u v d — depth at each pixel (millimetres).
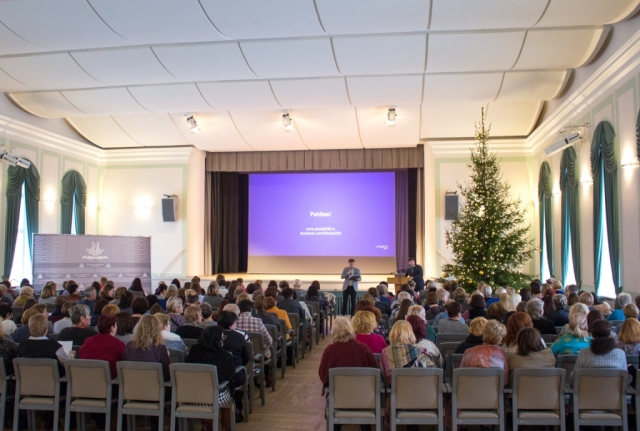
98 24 9047
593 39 9547
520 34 9664
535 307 6285
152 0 8477
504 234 12344
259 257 18297
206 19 8852
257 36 9422
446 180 15617
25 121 13844
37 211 13977
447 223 15484
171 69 11016
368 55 10414
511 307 7188
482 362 4629
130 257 14539
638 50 7898
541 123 13523
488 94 12203
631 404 4973
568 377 5000
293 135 15930
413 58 10438
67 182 15242
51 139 14609
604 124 9273
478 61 10414
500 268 11992
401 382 4527
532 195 15117
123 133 16094
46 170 14484
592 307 7055
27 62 10938
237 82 12391
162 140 16438
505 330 4816
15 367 5066
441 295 8023
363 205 17922
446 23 8797
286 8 8547
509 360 4777
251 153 17859
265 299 7844
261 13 8672
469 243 12070
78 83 11727
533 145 14930
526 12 8391
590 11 8258
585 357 4684
